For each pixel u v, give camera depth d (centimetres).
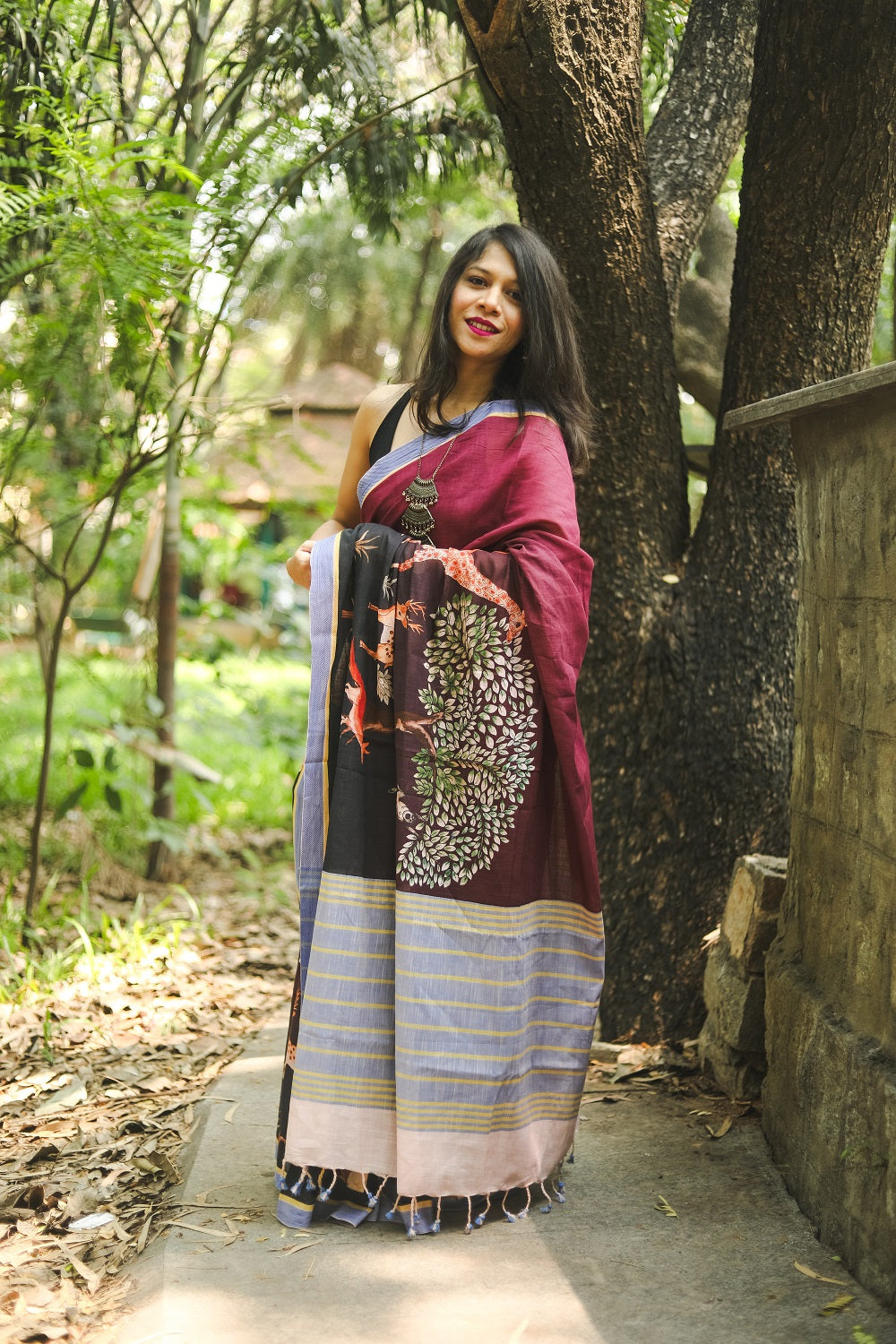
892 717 195
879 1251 188
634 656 312
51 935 408
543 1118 225
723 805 311
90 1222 223
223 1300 188
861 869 207
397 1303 188
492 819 214
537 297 234
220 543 596
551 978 227
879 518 201
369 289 1377
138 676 530
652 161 340
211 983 379
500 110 282
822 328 296
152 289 334
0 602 468
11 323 403
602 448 308
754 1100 271
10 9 323
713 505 317
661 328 308
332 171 405
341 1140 211
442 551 217
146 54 397
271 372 1474
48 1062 310
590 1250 207
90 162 313
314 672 219
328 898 213
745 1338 178
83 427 432
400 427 245
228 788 656
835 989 217
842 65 265
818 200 283
